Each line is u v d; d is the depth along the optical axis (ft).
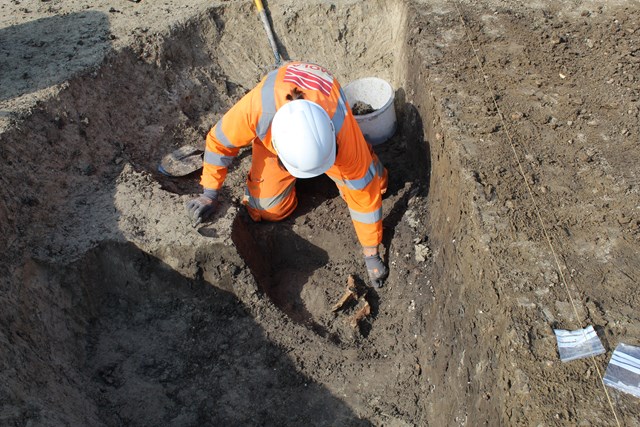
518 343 8.98
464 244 11.01
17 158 12.50
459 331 10.73
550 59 14.42
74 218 12.76
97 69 14.75
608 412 8.16
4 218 11.73
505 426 8.56
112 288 12.74
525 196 11.12
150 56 15.87
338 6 17.65
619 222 10.62
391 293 13.07
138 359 12.04
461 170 11.68
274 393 11.52
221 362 11.96
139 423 11.17
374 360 12.05
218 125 11.56
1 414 9.38
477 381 9.75
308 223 14.37
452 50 14.93
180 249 12.26
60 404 10.41
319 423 11.10
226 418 11.22
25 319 11.04
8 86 14.02
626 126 12.48
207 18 17.20
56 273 12.03
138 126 15.14
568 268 9.95
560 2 16.47
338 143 10.65
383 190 14.52
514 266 9.99
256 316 12.53
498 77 13.97
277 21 17.63
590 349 8.84
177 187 14.49
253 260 13.23
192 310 12.66
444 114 12.98
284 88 10.73
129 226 12.54
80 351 11.96
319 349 12.11
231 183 14.88
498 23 15.81
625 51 14.42
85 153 13.83
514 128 12.55
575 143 12.18
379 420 11.09
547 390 8.45
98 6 17.54
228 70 17.35
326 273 13.67
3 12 17.51
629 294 9.54
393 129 16.07
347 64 17.88
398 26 17.31
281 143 10.34
